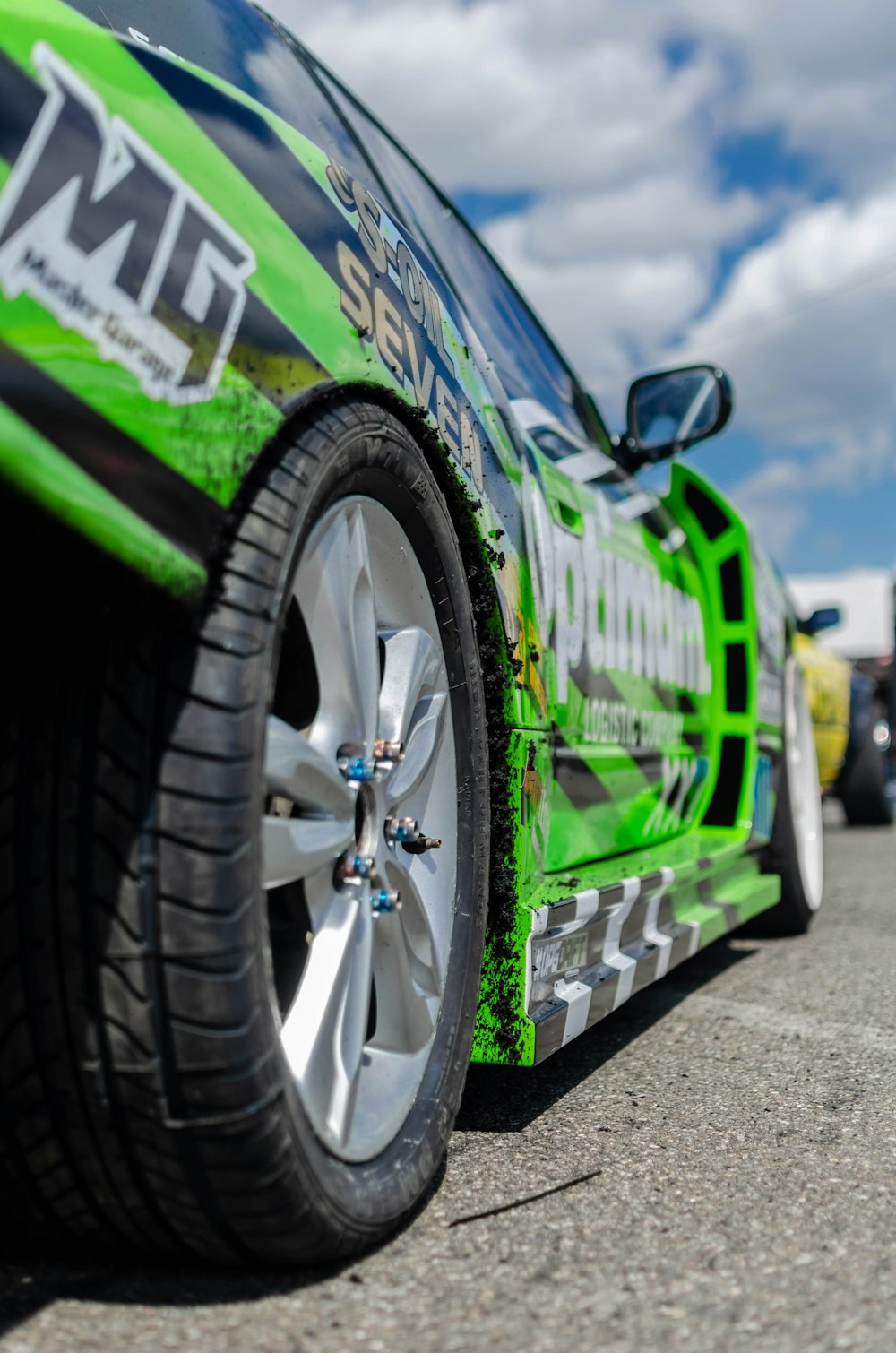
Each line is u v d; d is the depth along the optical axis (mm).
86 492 980
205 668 1140
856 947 3746
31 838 1132
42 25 1074
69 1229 1254
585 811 2289
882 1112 1979
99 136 1063
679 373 3406
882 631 16016
